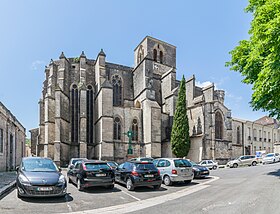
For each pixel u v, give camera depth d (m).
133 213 9.02
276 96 14.72
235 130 48.72
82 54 44.44
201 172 20.45
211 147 39.44
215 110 41.44
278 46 11.71
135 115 42.03
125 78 48.31
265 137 55.16
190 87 46.47
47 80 46.56
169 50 55.19
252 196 11.34
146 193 13.52
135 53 57.16
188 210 9.16
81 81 43.12
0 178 18.50
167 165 16.83
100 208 9.95
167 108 45.56
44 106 42.41
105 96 38.62
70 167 18.22
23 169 12.11
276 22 11.15
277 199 10.35
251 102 17.97
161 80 49.06
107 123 38.00
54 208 9.78
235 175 22.36
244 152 49.12
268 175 20.27
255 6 15.70
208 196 12.05
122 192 13.73
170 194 13.20
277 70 12.01
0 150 23.50
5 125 25.06
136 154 40.25
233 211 8.64
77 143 41.25
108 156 37.25
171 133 40.31
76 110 43.09
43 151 41.69
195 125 41.84
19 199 11.27
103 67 43.00
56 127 37.34
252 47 15.57
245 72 17.05
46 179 11.03
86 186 13.55
